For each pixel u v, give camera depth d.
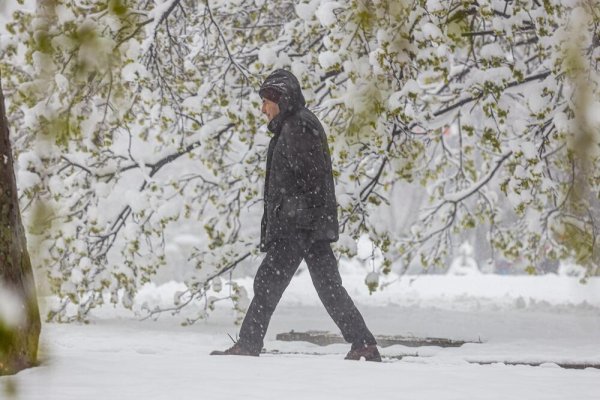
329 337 20.73
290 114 15.36
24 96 21.02
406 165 24.66
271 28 28.12
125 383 10.65
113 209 25.84
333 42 20.58
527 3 22.17
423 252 31.34
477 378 11.53
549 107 22.03
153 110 24.38
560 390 10.59
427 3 20.02
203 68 26.16
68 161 25.09
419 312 30.28
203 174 26.59
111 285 25.53
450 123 29.97
